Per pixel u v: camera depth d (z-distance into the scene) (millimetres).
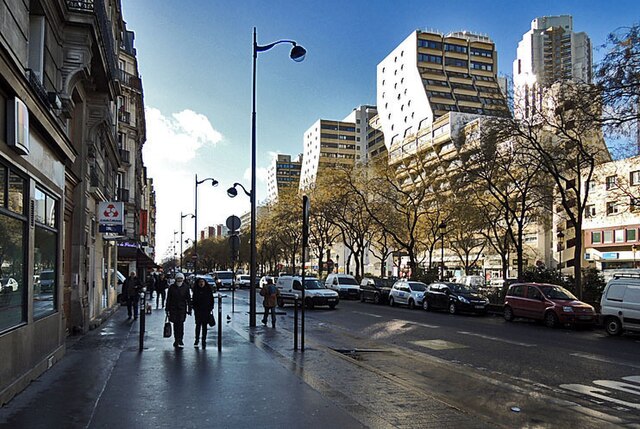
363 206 45250
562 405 7746
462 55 99562
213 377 8477
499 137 24766
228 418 6066
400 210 41688
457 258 77688
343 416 6199
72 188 14977
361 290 37500
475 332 18062
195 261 47125
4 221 6895
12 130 6891
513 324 21406
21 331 7512
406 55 100688
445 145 74438
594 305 24031
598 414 7238
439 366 11344
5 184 6957
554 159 24312
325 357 11125
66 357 10570
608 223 56156
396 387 8016
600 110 18500
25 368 7746
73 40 12789
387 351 13570
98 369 9148
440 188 41562
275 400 6949
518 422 6723
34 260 8453
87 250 16625
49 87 11492
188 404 6695
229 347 12109
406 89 100812
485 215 33969
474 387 9117
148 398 7000
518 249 28344
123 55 46969
